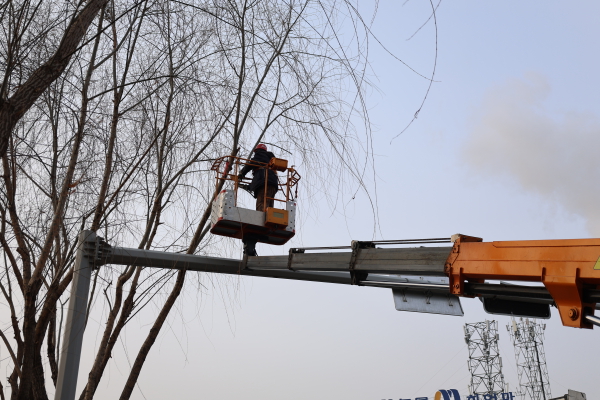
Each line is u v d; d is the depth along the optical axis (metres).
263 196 8.23
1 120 3.66
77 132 5.44
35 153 5.93
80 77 6.07
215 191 7.21
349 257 6.57
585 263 4.49
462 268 5.33
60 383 5.89
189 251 7.14
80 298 6.02
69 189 5.76
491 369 39.91
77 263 6.02
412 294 6.95
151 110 6.52
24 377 5.14
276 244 8.49
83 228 6.18
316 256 6.94
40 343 5.46
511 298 5.69
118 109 6.27
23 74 5.04
